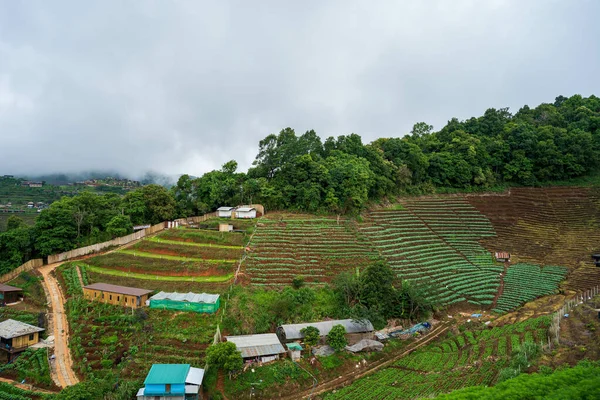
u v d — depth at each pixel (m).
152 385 41.06
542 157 118.88
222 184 101.62
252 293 61.91
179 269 66.56
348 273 68.75
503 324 62.34
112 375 44.97
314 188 94.94
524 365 42.72
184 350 48.88
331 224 89.31
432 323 66.19
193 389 41.53
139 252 73.88
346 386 48.22
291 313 60.16
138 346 49.16
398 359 55.59
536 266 85.56
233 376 46.62
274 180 102.31
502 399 30.86
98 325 53.09
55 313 57.84
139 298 56.38
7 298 60.16
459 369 47.75
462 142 124.94
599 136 122.19
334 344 53.06
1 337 48.75
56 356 49.09
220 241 76.00
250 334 54.53
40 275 68.44
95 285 60.78
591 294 68.06
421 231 97.00
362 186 99.25
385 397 43.56
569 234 95.06
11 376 46.25
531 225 101.69
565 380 33.25
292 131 113.38
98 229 81.94
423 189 116.56
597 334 47.72
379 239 88.38
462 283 77.88
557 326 52.03
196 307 55.50
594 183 115.00
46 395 41.44
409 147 122.19
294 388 47.34
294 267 70.81
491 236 98.56
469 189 118.44
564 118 140.25
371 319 60.31
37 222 75.81
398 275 75.00
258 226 84.12
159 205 92.56
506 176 120.00
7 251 70.31
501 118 145.50
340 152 112.88
